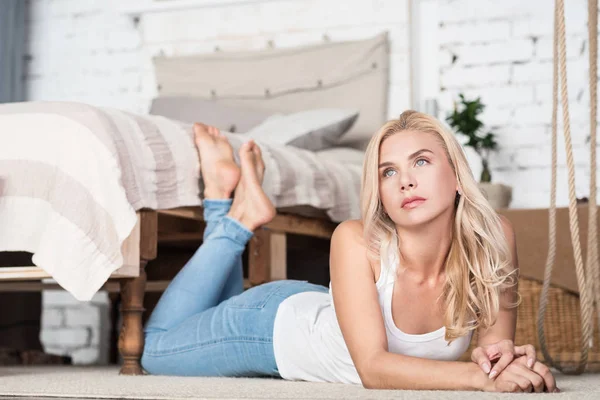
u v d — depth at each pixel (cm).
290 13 445
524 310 283
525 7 412
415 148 149
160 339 213
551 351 279
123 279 218
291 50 436
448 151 152
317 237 355
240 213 231
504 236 158
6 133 211
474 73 417
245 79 440
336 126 359
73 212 200
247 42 451
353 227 159
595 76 202
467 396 122
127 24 470
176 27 462
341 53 428
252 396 134
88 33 476
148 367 216
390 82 426
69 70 477
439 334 159
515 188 407
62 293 459
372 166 152
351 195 328
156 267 331
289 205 287
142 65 466
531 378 131
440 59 423
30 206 204
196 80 447
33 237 204
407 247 156
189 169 237
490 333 162
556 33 206
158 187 226
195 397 134
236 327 196
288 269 379
